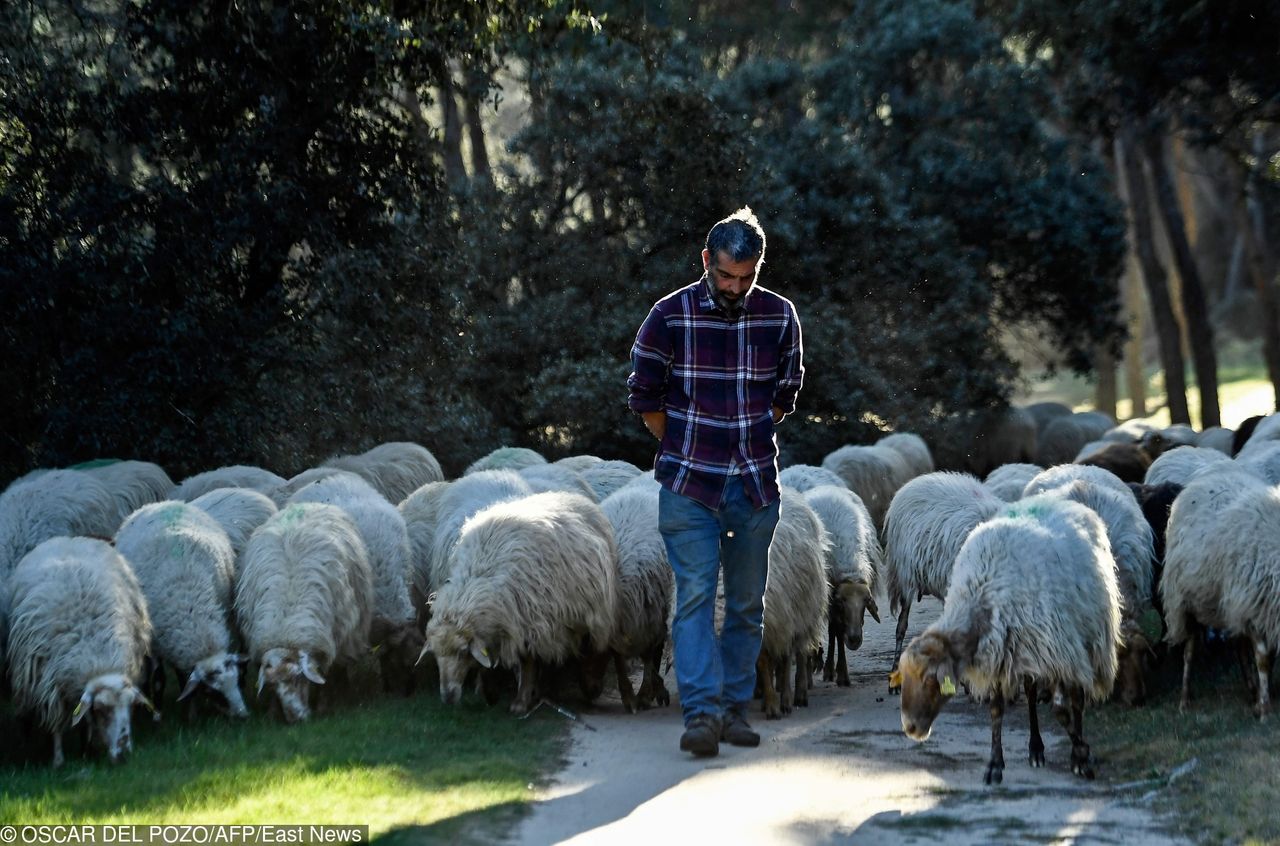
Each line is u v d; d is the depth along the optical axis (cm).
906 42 3206
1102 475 1094
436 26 1702
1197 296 3331
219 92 1819
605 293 2614
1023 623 684
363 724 848
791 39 3703
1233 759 682
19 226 1723
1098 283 3372
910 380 2836
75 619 791
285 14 1766
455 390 2178
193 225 1773
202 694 952
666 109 2494
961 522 1028
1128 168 3466
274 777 691
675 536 718
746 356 707
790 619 866
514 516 880
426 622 1087
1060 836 580
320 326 1922
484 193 2594
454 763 732
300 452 1878
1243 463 1180
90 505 1152
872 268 2809
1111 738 777
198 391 1780
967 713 874
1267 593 787
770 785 664
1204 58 2045
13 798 667
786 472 1305
